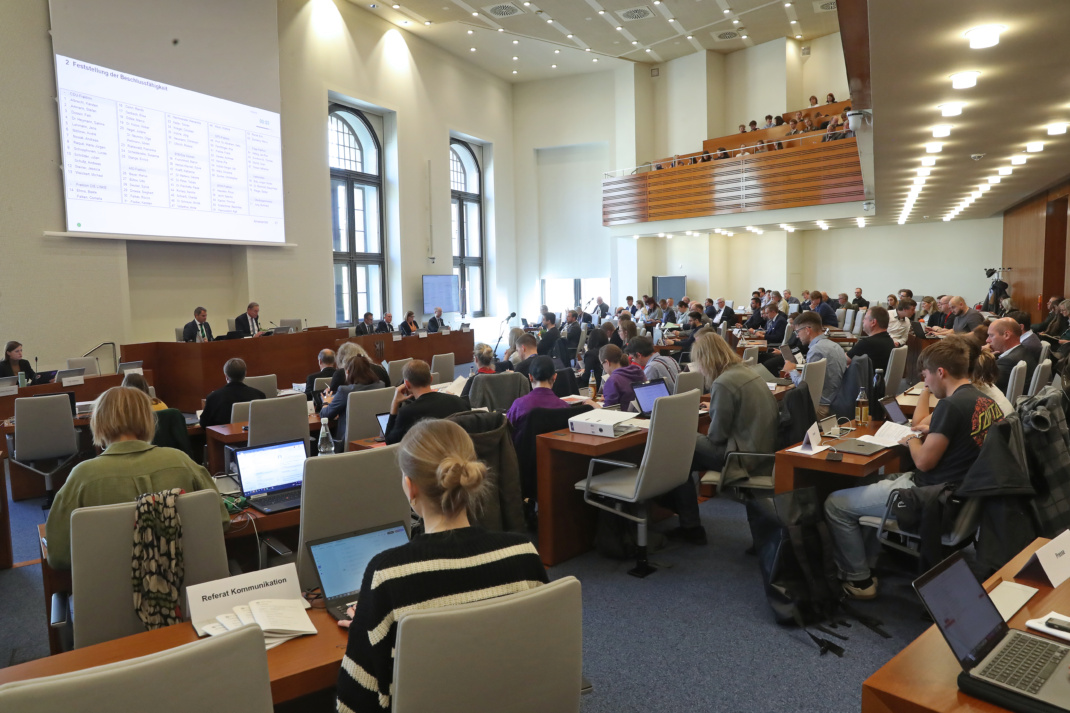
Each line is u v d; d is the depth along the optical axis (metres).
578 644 1.42
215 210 9.88
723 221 15.08
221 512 2.17
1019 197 12.37
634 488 3.34
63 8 7.96
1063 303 9.34
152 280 9.70
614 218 16.83
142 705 1.06
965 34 4.03
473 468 1.45
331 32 12.46
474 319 17.23
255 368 8.80
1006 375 5.11
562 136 17.88
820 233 18.16
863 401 3.91
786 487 3.19
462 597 1.37
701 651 2.73
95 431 2.33
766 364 7.61
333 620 1.75
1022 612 1.62
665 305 14.90
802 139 13.99
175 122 9.27
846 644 2.75
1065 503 2.42
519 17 13.63
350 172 13.59
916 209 13.39
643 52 16.50
